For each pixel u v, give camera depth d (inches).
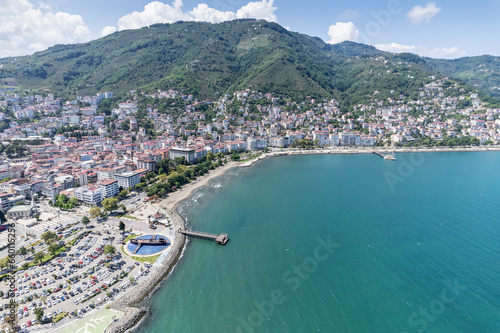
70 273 5664.4
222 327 4638.3
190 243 7052.2
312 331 4564.5
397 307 5004.9
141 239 6934.1
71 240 6899.6
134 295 5182.1
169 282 5659.5
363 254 6491.1
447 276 5753.0
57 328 4404.5
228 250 6727.4
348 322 4724.4
